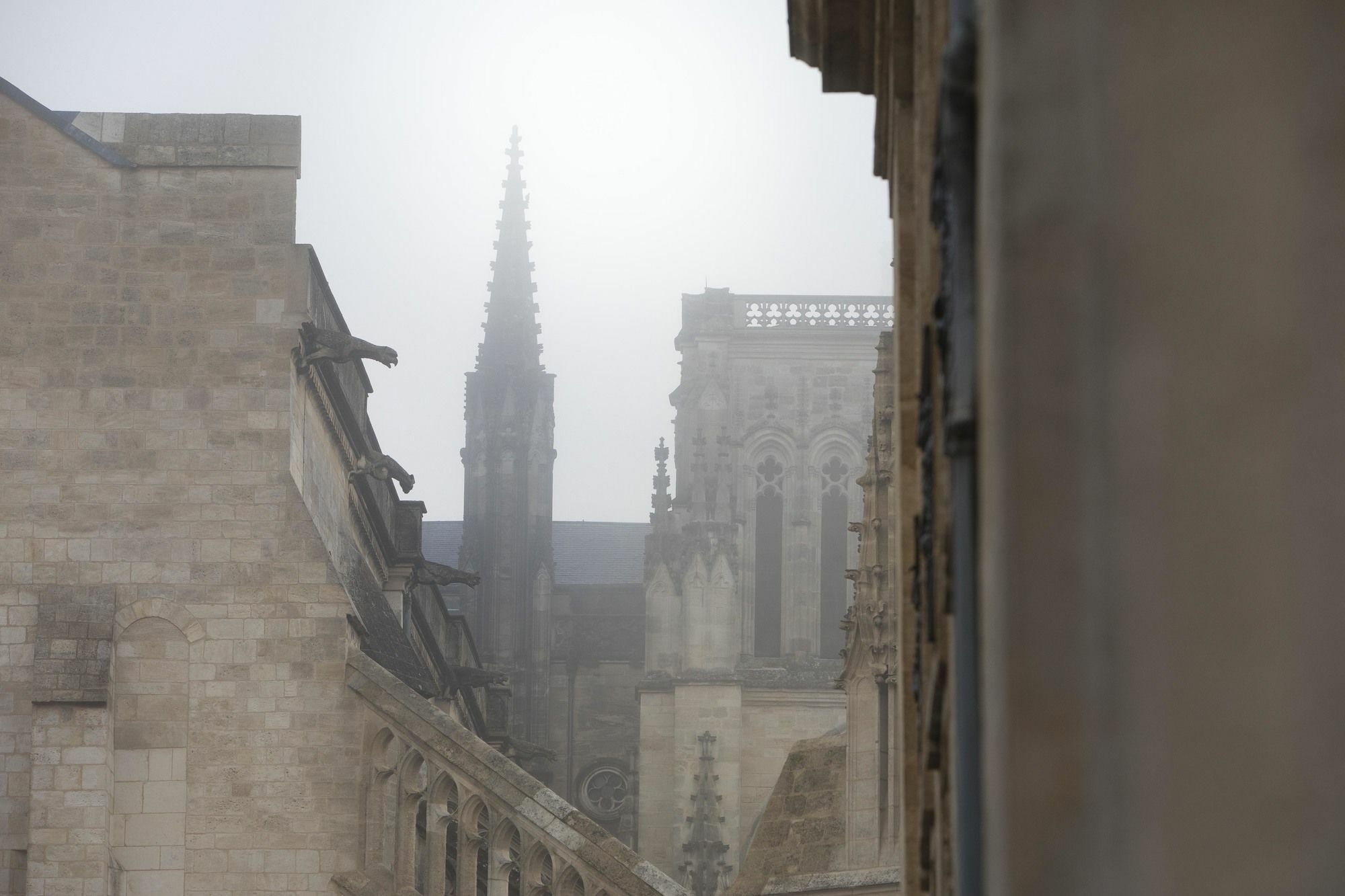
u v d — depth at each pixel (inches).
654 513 5118.1
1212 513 144.6
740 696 4926.2
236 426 1759.4
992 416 159.0
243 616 1726.1
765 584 5295.3
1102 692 145.3
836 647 5270.7
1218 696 142.0
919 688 373.1
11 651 1705.2
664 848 4899.1
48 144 1798.7
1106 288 150.3
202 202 1797.5
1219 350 146.8
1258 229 147.6
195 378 1765.5
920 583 370.3
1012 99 155.9
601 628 5649.6
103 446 1750.7
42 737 1668.3
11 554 1726.1
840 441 5413.4
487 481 5669.3
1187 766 141.4
